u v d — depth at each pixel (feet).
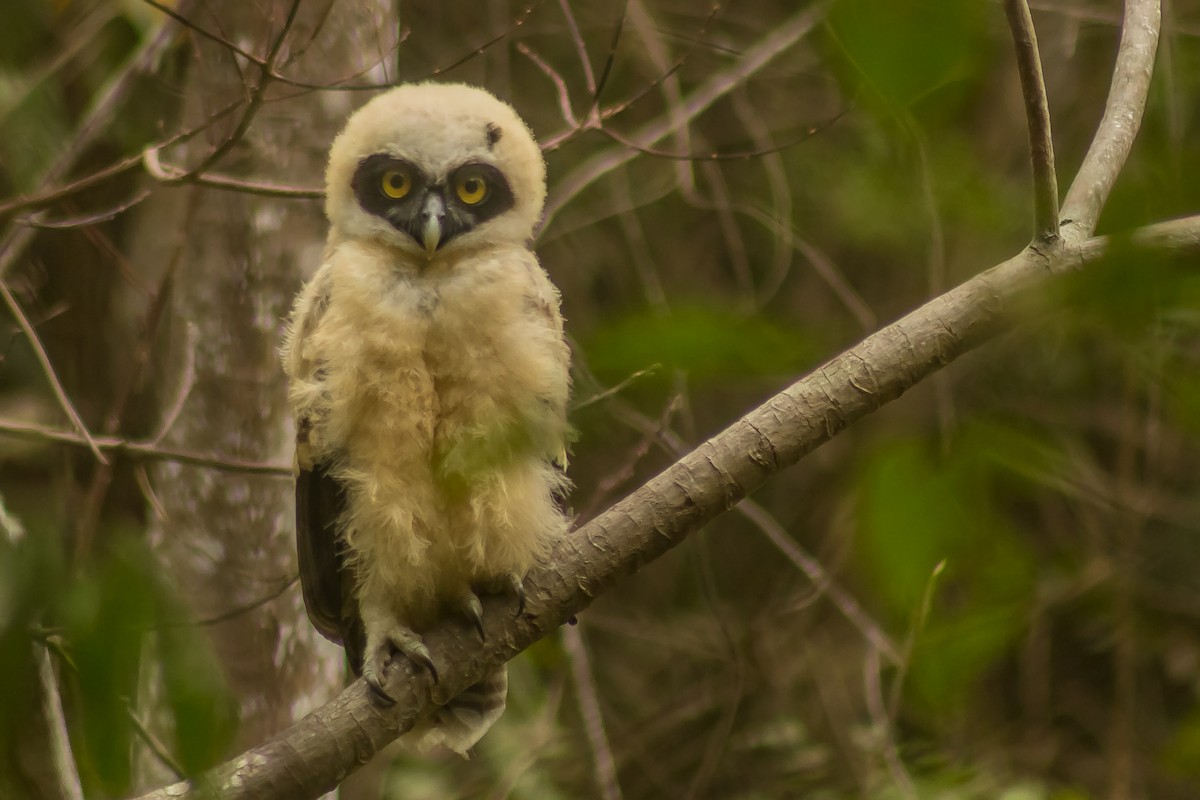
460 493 23.82
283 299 33.68
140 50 35.50
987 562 14.01
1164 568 44.65
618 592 51.47
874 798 34.37
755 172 49.06
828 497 48.19
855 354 20.99
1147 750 44.19
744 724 45.78
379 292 24.72
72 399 41.06
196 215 33.86
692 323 9.07
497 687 26.94
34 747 19.63
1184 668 44.86
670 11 47.96
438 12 49.21
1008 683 45.78
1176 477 44.55
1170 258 10.27
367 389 24.34
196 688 10.85
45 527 11.23
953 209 13.75
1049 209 19.81
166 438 33.58
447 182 25.98
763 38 48.47
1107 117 21.94
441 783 43.88
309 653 33.40
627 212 45.98
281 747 21.26
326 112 33.27
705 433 47.70
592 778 45.68
